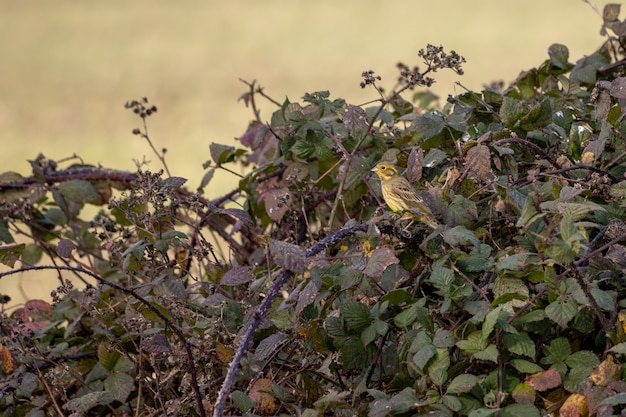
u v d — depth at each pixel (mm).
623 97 7965
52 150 32406
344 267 7367
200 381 7422
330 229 7965
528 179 7473
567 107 9094
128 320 7727
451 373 6488
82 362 8750
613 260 6641
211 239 12703
